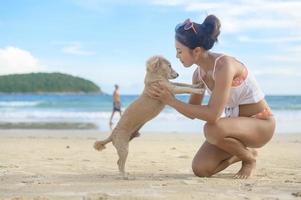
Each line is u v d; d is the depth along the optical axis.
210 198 3.00
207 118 3.50
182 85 3.76
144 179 3.67
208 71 3.62
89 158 5.13
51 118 15.11
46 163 4.65
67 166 4.45
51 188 3.31
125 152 3.79
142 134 9.44
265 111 3.69
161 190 3.21
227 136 3.58
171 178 3.72
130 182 3.51
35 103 23.72
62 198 3.01
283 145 6.94
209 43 3.55
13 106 21.25
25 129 10.82
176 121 13.77
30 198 2.99
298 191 3.21
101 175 3.88
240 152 3.65
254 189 3.26
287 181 3.56
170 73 3.67
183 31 3.56
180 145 6.88
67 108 19.97
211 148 3.77
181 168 4.37
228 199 2.98
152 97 3.67
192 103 3.80
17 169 4.21
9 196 3.08
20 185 3.43
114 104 12.62
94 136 8.80
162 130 10.87
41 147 6.38
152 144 7.06
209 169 3.74
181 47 3.59
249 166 3.73
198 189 3.24
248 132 3.60
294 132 10.29
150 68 3.65
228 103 3.70
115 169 4.27
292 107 20.23
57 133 9.57
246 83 3.61
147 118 3.74
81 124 12.60
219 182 3.49
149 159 5.05
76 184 3.45
